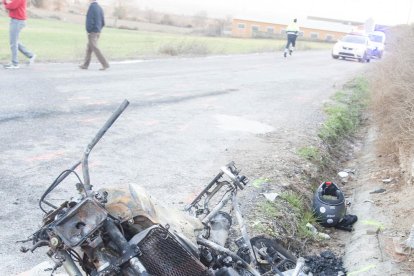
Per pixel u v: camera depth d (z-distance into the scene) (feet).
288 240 19.95
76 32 120.47
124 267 9.36
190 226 11.68
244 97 45.14
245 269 12.41
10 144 24.70
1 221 16.94
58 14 189.67
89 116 31.65
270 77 61.36
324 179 28.73
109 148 26.18
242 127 34.06
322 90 53.83
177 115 35.19
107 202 10.33
